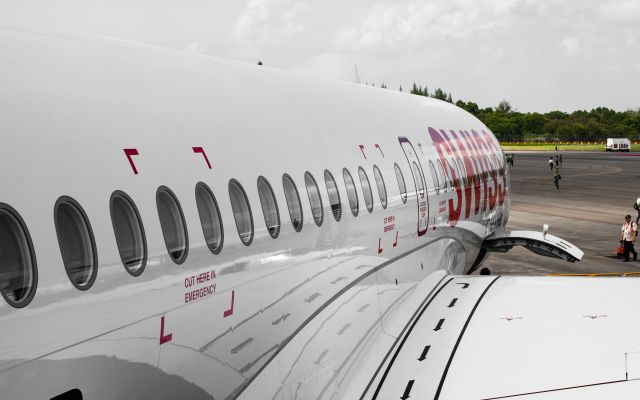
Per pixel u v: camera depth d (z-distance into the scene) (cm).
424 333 737
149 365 436
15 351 346
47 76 422
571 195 4253
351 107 862
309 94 779
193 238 480
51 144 390
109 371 404
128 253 423
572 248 1448
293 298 619
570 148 15238
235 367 532
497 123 19025
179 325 462
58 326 369
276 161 620
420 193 969
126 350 416
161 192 461
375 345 805
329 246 689
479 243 1365
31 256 359
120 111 459
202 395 494
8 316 343
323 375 687
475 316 757
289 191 624
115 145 436
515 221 3053
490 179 1384
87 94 441
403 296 904
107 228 408
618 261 2144
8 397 344
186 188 485
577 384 557
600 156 10288
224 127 567
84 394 386
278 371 599
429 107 1209
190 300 473
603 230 2786
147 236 438
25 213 362
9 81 393
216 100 584
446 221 1108
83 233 393
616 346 615
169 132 495
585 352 611
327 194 694
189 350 474
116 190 423
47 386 363
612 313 698
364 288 781
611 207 3600
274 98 693
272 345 586
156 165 465
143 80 509
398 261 889
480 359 640
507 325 710
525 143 17350
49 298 364
